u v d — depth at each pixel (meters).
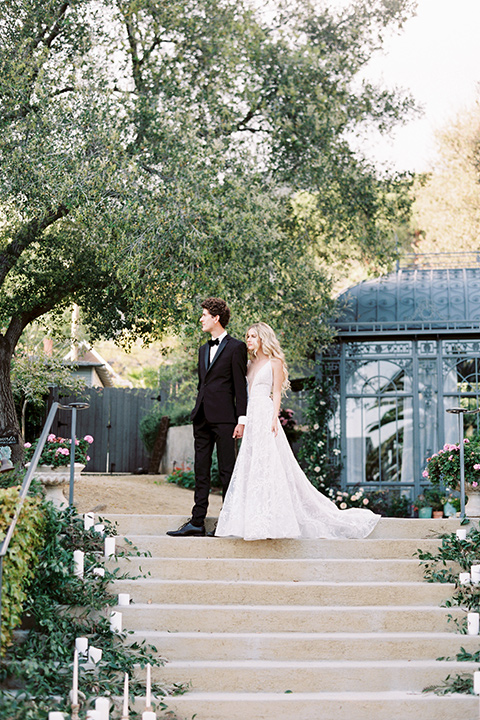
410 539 5.71
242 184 10.39
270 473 5.44
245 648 4.61
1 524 4.01
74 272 11.43
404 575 5.32
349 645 4.63
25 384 14.12
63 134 9.16
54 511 4.94
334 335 11.90
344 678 4.41
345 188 12.56
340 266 14.58
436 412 11.98
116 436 18.98
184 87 11.10
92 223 9.16
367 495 11.91
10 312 11.61
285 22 12.91
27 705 3.70
